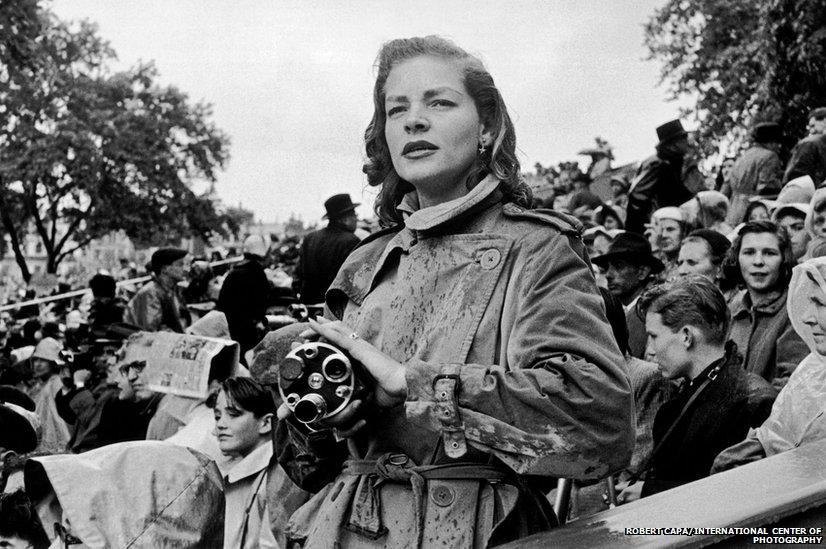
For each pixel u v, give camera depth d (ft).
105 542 12.23
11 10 85.71
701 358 12.66
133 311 35.60
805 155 29.63
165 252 35.94
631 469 13.97
